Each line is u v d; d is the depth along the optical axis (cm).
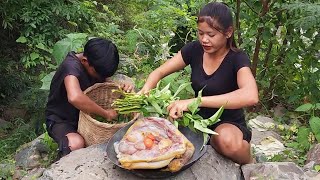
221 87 136
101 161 133
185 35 272
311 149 170
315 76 213
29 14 248
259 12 207
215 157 135
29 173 163
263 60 225
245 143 136
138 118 138
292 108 228
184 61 146
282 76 224
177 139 120
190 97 179
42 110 237
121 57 234
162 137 120
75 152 138
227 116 141
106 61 151
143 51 246
